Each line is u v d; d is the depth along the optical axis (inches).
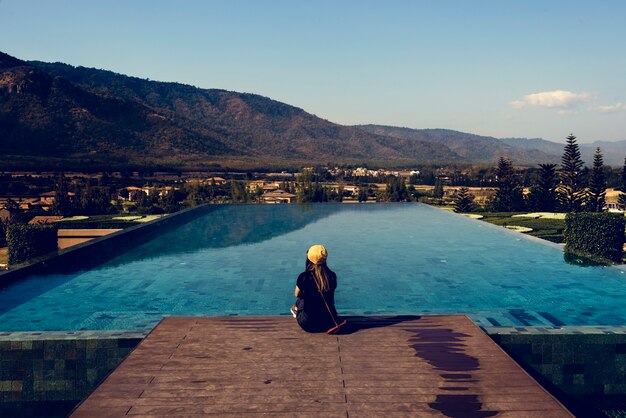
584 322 384.5
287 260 626.2
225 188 3941.9
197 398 181.6
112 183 4968.0
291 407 174.9
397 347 232.8
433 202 2920.8
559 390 287.0
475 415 168.4
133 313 410.0
